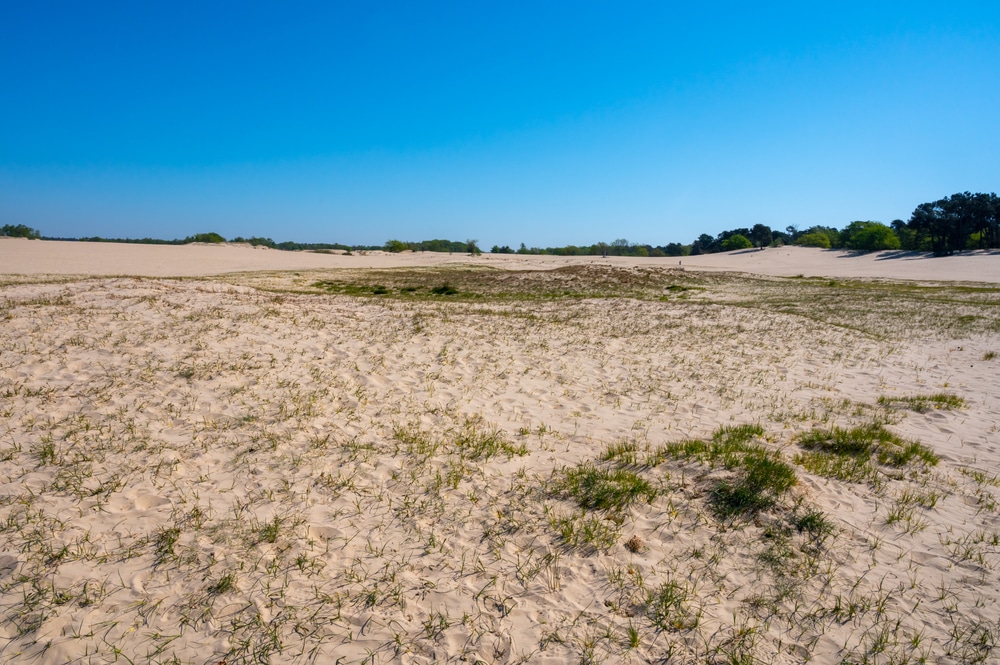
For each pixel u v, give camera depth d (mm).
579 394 10938
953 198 85000
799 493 6332
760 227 131250
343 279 44031
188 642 4109
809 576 5047
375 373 11469
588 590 4867
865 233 103000
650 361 14109
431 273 52406
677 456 7453
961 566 5199
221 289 20906
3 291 18000
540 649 4184
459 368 12305
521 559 5281
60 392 9016
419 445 7820
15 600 4430
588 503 6273
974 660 4109
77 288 18562
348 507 6086
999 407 10562
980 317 23984
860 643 4289
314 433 8070
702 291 37531
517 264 77438
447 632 4332
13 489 6066
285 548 5281
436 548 5426
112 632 4156
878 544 5508
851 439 8180
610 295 34812
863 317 23922
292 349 12703
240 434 7863
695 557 5328
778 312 24047
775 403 10766
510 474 7062
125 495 6070
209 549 5180
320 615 4449
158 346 11805
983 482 6910
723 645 4250
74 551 5051
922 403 10609
